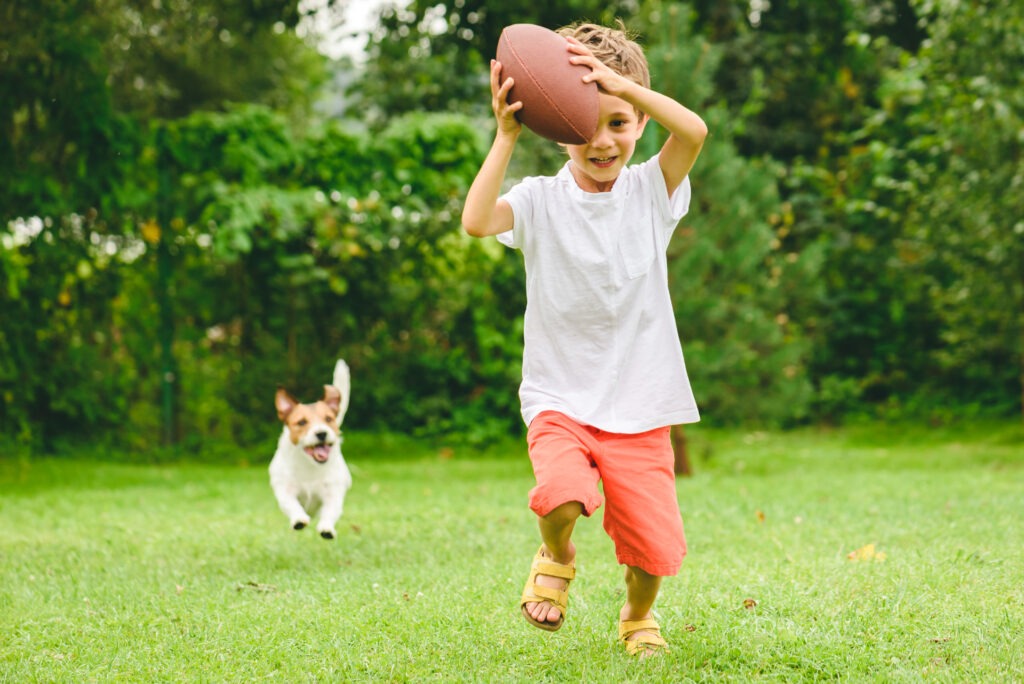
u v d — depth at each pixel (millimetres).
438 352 11422
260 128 10258
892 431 12547
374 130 11773
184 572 5098
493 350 11320
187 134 10164
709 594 4113
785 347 8961
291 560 5344
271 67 15383
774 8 15109
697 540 5637
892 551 5078
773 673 3135
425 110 14133
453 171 10820
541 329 3111
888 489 7770
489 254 11352
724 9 14570
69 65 9172
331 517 5551
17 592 4617
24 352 10000
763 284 9062
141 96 12461
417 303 11211
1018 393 13047
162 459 10523
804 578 4398
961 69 9969
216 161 10305
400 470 9672
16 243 9859
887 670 3100
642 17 9344
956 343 12055
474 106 14117
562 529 2965
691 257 8594
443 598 4191
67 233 9953
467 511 6941
